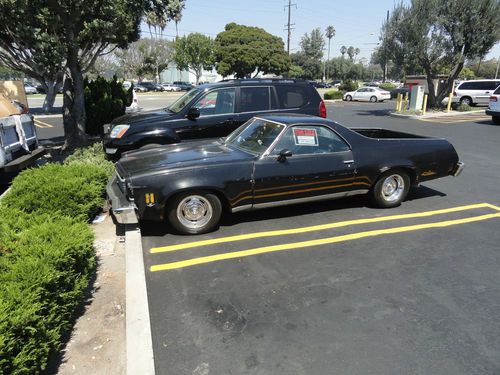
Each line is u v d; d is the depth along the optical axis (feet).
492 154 34.30
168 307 11.24
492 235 16.38
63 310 9.68
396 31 71.87
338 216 18.33
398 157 18.70
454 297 11.78
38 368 8.07
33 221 12.78
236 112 24.59
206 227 16.08
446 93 76.69
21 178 17.90
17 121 24.52
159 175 14.98
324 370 8.87
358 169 17.98
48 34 28.71
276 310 11.10
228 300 11.59
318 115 26.04
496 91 56.24
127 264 13.07
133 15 30.89
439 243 15.55
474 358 9.26
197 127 24.04
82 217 15.64
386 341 9.83
